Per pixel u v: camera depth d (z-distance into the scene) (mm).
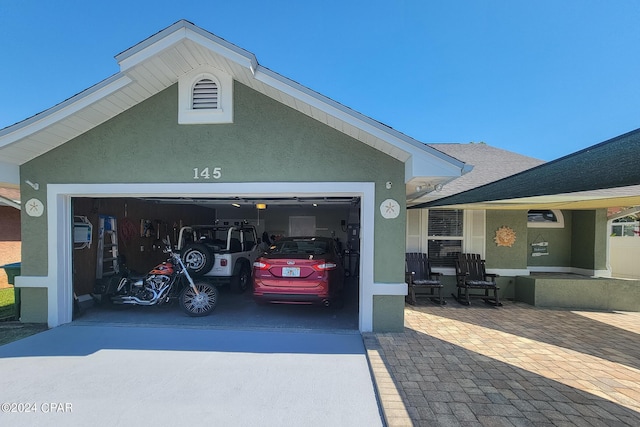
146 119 6273
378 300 6043
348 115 5371
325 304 6891
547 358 4988
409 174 5574
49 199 6359
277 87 5477
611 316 7492
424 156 5324
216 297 7070
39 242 6422
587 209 9680
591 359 4969
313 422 3391
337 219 15047
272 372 4453
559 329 6457
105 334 5848
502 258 9422
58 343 5418
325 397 3855
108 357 4895
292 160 6113
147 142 6277
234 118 6191
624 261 14242
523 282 8859
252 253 10422
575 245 10125
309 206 13977
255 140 6156
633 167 3332
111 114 6195
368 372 4488
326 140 6074
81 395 3854
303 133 6098
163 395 3863
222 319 6789
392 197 6000
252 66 5344
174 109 6258
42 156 6375
